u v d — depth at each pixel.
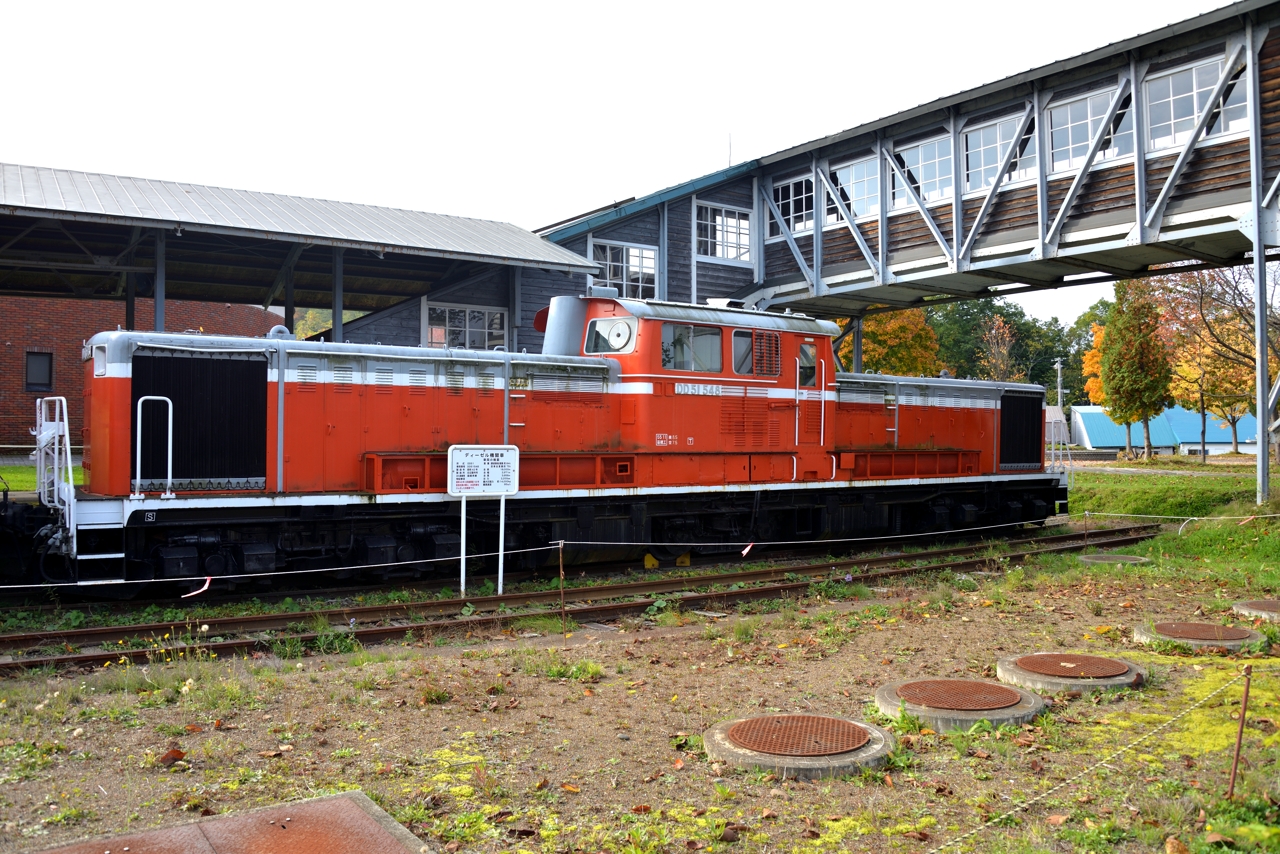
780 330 14.41
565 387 12.74
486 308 19.14
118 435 9.83
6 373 26.23
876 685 6.93
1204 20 15.06
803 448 14.67
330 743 5.52
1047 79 17.69
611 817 4.49
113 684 6.84
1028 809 4.57
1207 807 4.46
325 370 11.05
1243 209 15.37
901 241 20.55
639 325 12.96
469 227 18.97
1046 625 9.14
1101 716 6.00
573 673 7.27
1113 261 18.58
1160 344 37.56
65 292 19.31
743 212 23.70
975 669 7.37
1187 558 14.40
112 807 4.48
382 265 19.20
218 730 5.73
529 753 5.39
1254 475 25.83
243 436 10.55
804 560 14.46
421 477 11.65
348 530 11.38
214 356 10.41
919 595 11.38
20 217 14.66
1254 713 5.94
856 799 4.72
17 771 4.91
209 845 3.96
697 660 7.91
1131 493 22.59
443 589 11.16
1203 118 15.50
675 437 13.14
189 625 8.50
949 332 64.69
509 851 4.11
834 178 22.06
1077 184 17.20
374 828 4.16
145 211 13.86
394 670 7.32
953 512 17.86
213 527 10.46
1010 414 19.08
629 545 13.52
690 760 5.31
